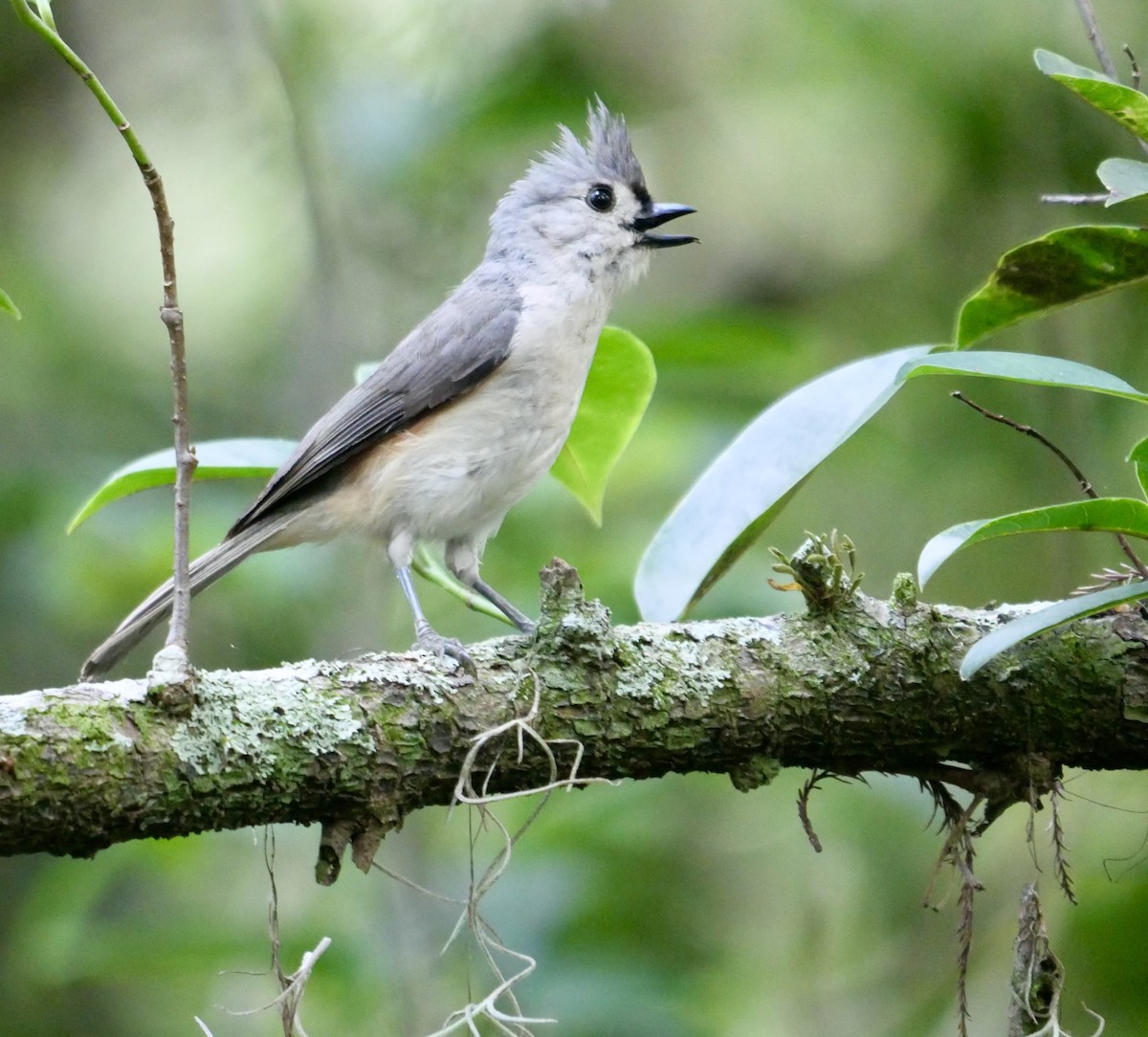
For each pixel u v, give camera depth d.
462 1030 8.89
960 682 5.51
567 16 11.91
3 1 12.73
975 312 6.06
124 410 12.16
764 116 12.11
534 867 9.68
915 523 10.74
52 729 4.67
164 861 9.86
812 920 10.45
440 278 12.02
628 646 5.44
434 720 5.17
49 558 10.90
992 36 10.79
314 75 11.66
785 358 10.67
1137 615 5.63
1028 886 5.41
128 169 12.73
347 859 9.78
